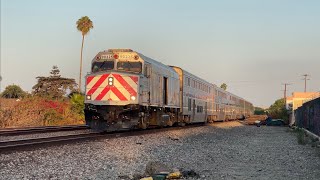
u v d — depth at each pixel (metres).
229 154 16.44
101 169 11.08
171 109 27.77
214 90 47.59
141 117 21.30
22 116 30.25
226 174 11.27
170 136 22.91
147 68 22.28
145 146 16.88
